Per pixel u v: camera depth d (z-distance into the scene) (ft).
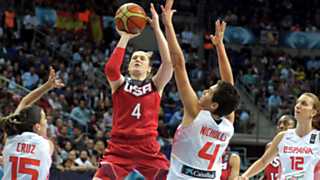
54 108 56.70
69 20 78.74
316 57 87.20
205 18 86.07
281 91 77.10
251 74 79.10
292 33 87.15
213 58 79.87
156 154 23.68
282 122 29.43
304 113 23.67
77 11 80.33
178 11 87.40
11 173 20.44
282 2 92.73
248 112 71.97
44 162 20.57
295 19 91.66
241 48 85.66
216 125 17.93
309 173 23.65
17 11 76.02
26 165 20.35
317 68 85.05
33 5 77.87
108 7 84.53
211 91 18.10
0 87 56.85
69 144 48.98
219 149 18.31
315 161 23.67
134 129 23.43
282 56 85.51
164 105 67.21
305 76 83.10
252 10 90.68
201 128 17.89
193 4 88.33
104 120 58.49
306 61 86.07
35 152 20.45
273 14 91.35
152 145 23.62
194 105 17.99
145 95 23.71
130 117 23.54
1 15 72.90
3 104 53.83
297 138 23.95
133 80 24.04
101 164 23.67
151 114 23.73
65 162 45.19
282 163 24.21
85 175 42.75
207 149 18.04
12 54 68.64
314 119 24.14
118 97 23.72
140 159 23.41
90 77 68.64
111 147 23.76
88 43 78.18
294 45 87.10
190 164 18.07
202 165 18.07
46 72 66.54
